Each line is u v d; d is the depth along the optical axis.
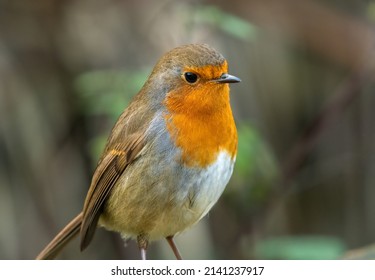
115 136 8.31
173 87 7.93
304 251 10.06
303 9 12.47
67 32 12.16
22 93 12.12
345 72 12.58
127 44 11.77
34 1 12.16
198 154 7.85
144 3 11.90
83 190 12.07
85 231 8.46
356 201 12.74
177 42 11.34
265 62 12.36
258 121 12.13
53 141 12.10
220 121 7.88
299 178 12.39
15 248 11.71
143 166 8.01
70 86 12.09
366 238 12.65
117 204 8.27
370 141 12.52
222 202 11.08
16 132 12.06
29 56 12.24
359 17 12.68
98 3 12.09
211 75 7.82
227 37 11.97
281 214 12.59
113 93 9.84
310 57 12.63
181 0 11.55
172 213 8.04
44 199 11.93
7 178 11.99
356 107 12.59
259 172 10.60
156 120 7.97
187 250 11.21
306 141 11.01
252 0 12.28
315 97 12.61
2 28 12.22
